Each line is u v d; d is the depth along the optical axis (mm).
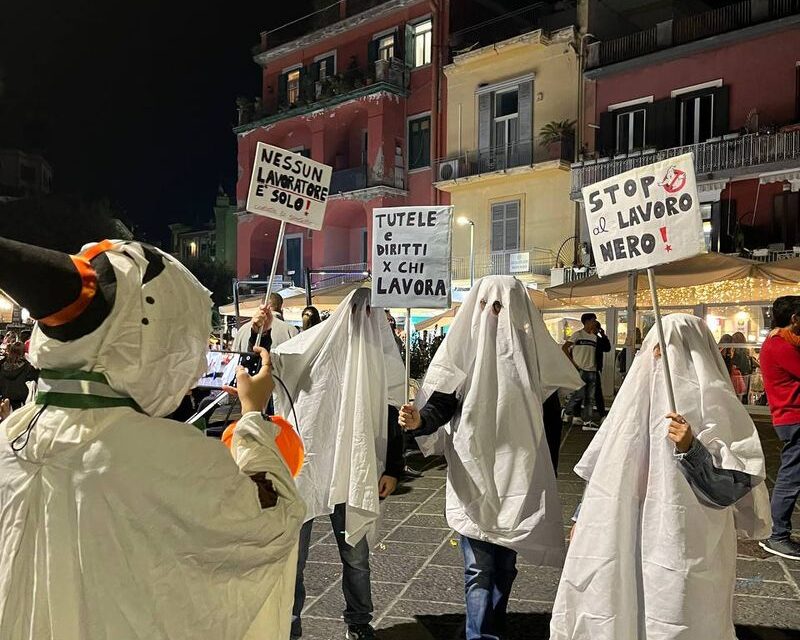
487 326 3475
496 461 3375
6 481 1486
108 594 1408
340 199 25812
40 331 1483
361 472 3488
